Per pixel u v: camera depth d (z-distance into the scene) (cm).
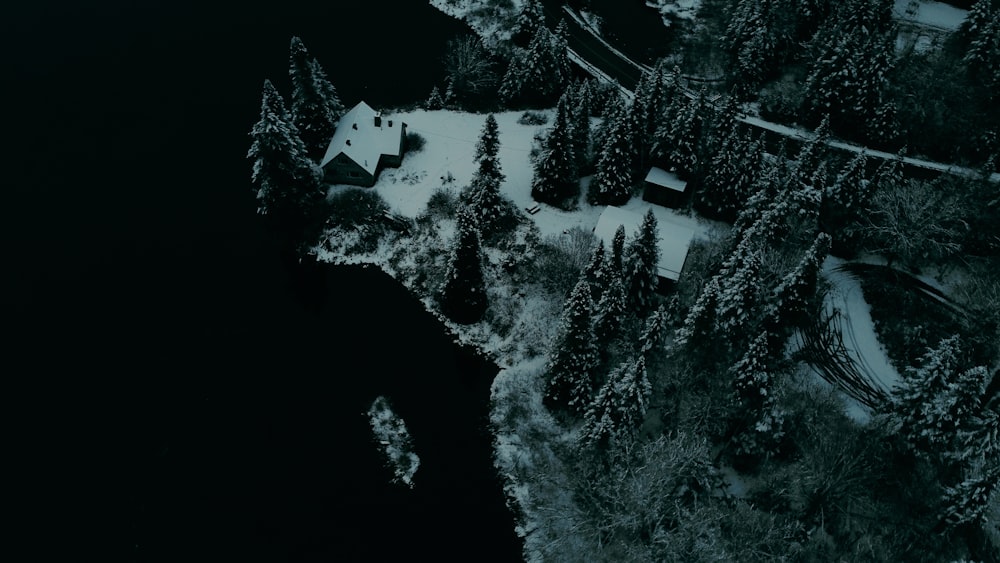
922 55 9706
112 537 5550
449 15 11081
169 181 8319
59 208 7906
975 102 8875
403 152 8788
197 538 5581
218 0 11106
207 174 8450
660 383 5934
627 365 5628
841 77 8781
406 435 6362
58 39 10131
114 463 5975
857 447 5334
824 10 10375
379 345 7062
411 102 9550
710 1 11506
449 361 7006
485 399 6725
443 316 7388
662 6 11481
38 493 5759
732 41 9950
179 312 7119
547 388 6397
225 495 5838
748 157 7600
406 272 7750
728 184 7781
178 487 5859
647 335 5625
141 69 9750
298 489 5922
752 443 5684
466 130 9219
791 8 10000
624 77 10000
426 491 6016
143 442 6128
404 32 10706
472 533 5778
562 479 6006
